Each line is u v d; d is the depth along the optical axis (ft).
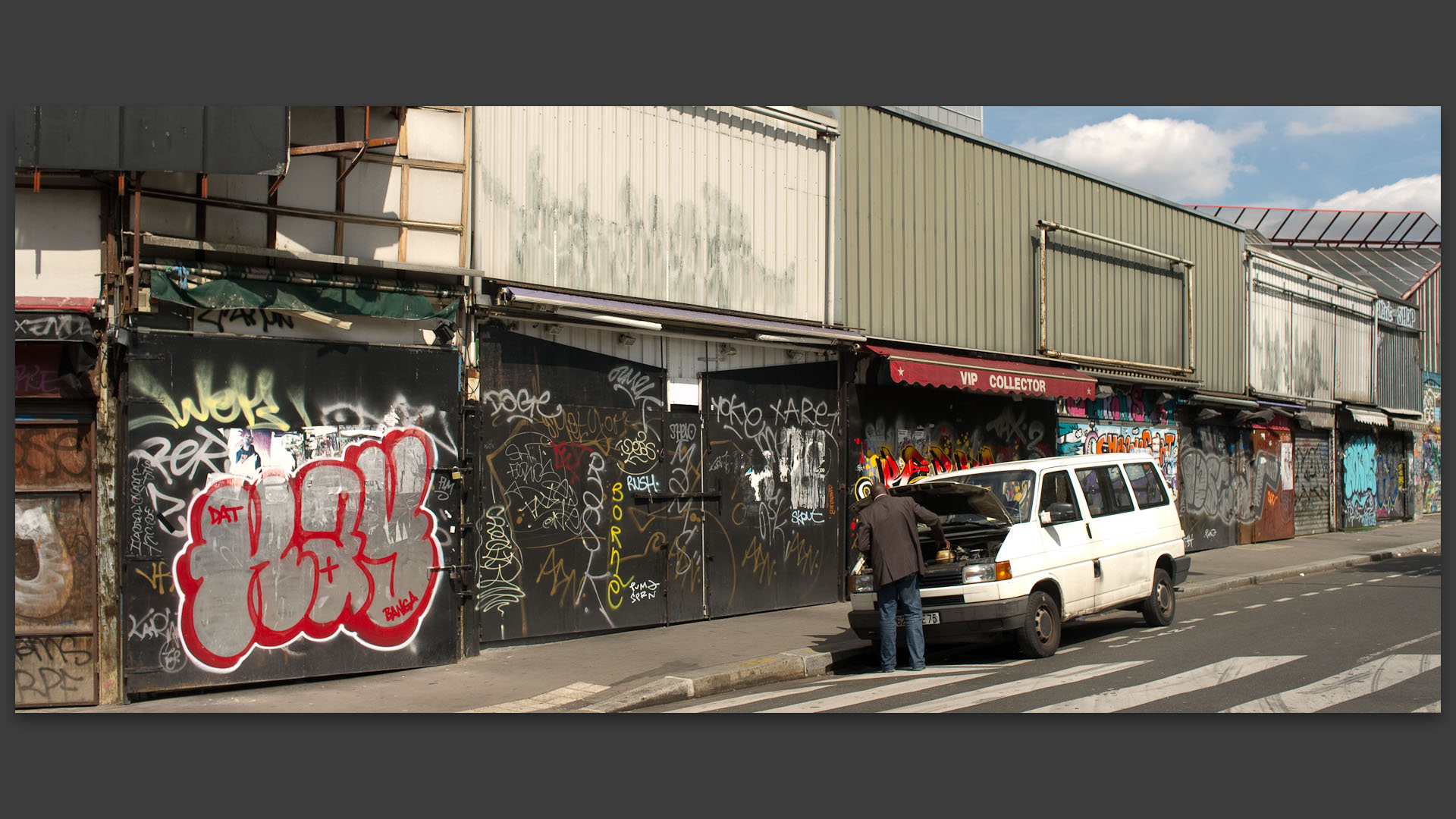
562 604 33.55
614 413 35.37
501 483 32.12
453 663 30.07
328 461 28.25
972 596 29.84
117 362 25.84
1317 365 83.82
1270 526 75.92
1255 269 74.84
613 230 35.70
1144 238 63.46
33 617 25.22
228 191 27.45
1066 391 51.26
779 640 33.78
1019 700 24.39
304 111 28.86
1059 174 56.80
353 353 28.84
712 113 39.50
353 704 25.32
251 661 26.91
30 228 25.44
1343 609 40.11
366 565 28.73
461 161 31.24
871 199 45.70
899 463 46.37
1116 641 33.55
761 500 40.16
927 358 45.24
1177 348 66.03
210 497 26.61
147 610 25.76
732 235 39.88
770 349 40.98
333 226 29.14
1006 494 32.65
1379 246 127.75
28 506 25.31
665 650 31.96
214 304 26.63
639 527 35.94
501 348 32.30
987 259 51.80
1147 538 36.35
